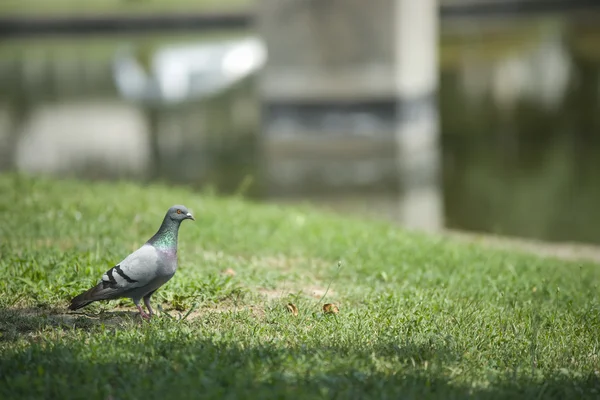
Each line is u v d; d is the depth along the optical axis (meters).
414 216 18.39
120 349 5.94
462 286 9.02
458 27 55.94
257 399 4.98
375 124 27.28
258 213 13.34
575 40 47.53
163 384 5.24
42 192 13.16
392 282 9.13
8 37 60.47
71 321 6.93
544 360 6.42
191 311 7.27
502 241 15.38
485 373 5.94
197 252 9.74
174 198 13.88
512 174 22.86
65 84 40.38
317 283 8.92
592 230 17.02
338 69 27.30
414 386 5.42
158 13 60.53
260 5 27.78
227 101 36.22
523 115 31.53
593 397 5.60
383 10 26.98
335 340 6.49
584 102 33.22
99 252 9.03
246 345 6.21
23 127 30.70
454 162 24.73
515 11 60.84
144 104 35.72
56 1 66.56
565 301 8.55
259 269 9.28
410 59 27.58
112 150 26.92
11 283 7.73
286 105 27.66
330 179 22.88
